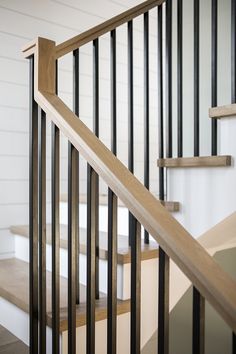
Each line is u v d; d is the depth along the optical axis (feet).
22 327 5.71
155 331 5.36
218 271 2.65
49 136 9.55
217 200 5.47
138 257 3.34
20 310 5.75
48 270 6.90
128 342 5.07
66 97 9.96
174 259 2.85
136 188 3.39
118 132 11.32
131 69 6.31
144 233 6.05
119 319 4.97
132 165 6.28
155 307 5.39
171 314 5.03
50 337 4.98
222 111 5.34
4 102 8.80
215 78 5.91
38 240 5.16
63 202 8.51
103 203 7.23
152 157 12.19
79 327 4.75
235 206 5.25
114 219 3.71
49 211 9.57
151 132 12.18
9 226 8.85
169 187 6.17
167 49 6.68
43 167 4.99
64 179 9.83
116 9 10.98
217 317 5.57
